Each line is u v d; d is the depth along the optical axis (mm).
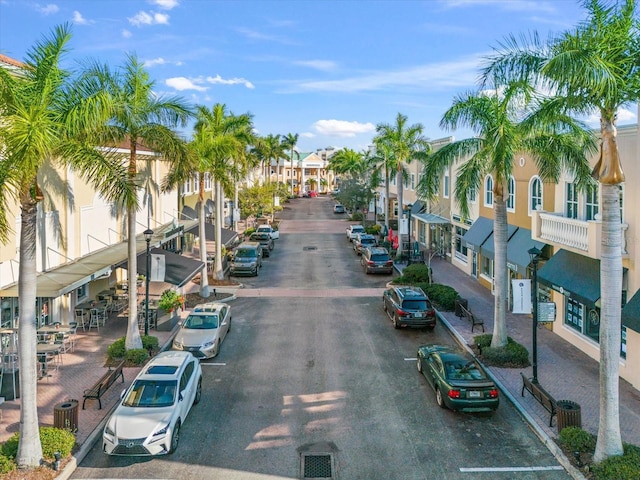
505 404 15500
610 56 11297
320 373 17953
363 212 74438
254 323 24172
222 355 19797
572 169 17875
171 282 22875
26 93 11461
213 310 21656
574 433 12422
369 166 58906
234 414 14773
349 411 14984
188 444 13070
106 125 16828
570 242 18375
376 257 35656
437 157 19375
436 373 15594
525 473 11828
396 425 14141
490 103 17875
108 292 26234
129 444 11945
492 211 29875
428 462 12289
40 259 20016
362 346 20875
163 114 19094
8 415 14453
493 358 18328
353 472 11867
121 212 29031
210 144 28906
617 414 11523
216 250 33062
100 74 16484
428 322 22594
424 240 48125
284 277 34906
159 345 20734
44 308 20953
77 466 12039
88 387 16500
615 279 11391
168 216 38906
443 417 14617
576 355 19297
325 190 142875
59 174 21656
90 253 24719
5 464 11195
